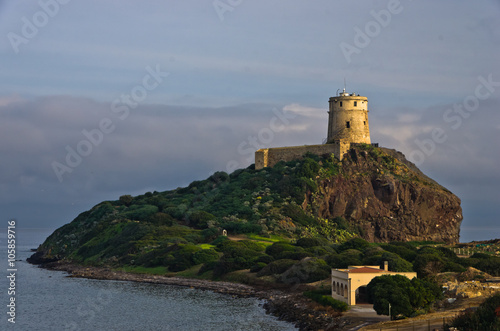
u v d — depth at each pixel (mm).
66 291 172625
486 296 116188
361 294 128125
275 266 168125
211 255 194750
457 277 135750
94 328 122375
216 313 133000
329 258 164125
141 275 196000
